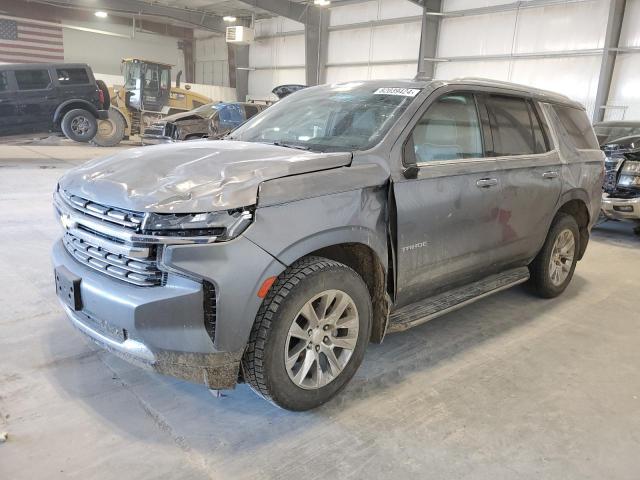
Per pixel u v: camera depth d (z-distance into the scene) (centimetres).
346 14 1881
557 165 395
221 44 2686
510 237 360
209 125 1180
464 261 326
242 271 215
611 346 352
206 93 2444
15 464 210
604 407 275
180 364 221
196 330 215
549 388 293
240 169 234
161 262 210
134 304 213
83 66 1354
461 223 314
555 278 431
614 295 461
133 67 1745
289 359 239
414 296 305
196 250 207
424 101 302
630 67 1186
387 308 284
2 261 462
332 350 258
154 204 212
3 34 2278
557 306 425
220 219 211
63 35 2442
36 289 400
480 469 222
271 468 217
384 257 275
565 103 429
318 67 1997
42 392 263
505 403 275
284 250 226
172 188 221
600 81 1204
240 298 216
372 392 280
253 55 2383
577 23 1260
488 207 331
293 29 2156
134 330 216
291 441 235
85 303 234
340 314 256
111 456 219
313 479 212
